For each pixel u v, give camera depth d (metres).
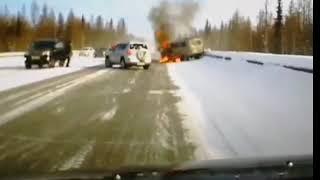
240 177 3.17
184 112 8.21
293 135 6.02
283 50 35.41
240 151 5.16
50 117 7.68
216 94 10.94
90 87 12.85
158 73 19.25
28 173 4.02
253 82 13.65
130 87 12.89
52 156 4.99
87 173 3.47
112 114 8.02
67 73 19.06
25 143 5.68
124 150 5.27
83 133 6.31
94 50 35.22
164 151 5.21
